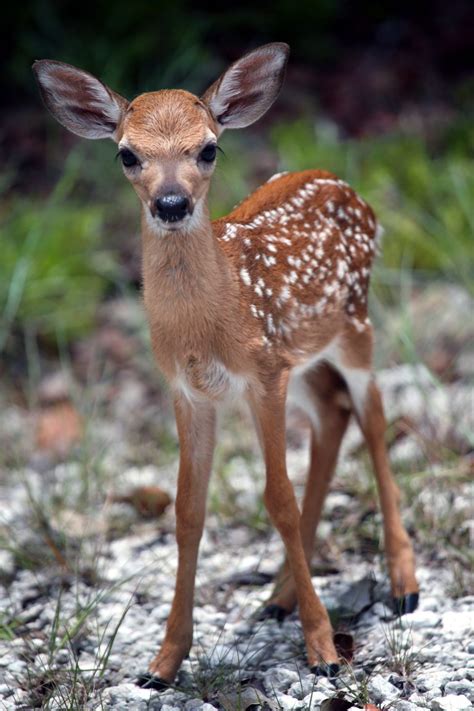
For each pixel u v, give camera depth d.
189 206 7.41
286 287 8.46
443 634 8.20
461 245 14.91
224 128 8.41
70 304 15.47
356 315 9.27
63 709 7.52
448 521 9.88
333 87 20.06
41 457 12.57
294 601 8.94
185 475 8.20
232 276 8.03
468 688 7.39
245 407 9.66
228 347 7.98
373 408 9.27
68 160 18.09
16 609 9.32
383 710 7.29
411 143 17.12
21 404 14.09
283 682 7.82
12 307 14.19
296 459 11.97
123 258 16.53
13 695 7.93
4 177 17.27
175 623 8.12
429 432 11.49
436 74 20.30
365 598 9.05
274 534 10.40
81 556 10.14
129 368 14.66
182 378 8.08
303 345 8.64
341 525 10.18
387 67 20.55
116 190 17.75
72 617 9.06
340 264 9.05
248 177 17.12
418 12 21.89
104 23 20.30
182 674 8.16
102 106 8.37
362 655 8.16
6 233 16.14
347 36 21.69
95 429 13.00
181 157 7.59
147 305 8.00
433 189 15.98
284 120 18.89
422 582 9.17
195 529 8.18
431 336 13.65
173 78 19.33
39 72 8.44
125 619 9.03
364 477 10.98
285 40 21.05
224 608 9.21
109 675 8.23
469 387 12.50
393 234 15.30
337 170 16.62
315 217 9.02
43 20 20.39
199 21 20.16
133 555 10.21
